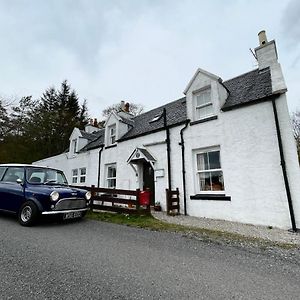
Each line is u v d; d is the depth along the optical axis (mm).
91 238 5500
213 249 4898
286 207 7480
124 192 9039
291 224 7262
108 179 15336
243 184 8578
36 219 6496
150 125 13539
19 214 6805
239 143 8961
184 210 10180
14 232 5848
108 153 15477
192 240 5574
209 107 10562
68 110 36219
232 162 9039
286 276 3568
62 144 31859
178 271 3684
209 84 10477
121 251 4598
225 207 8930
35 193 6719
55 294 2844
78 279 3291
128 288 3061
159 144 11984
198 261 4164
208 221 8531
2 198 7402
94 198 9734
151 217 8617
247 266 3965
